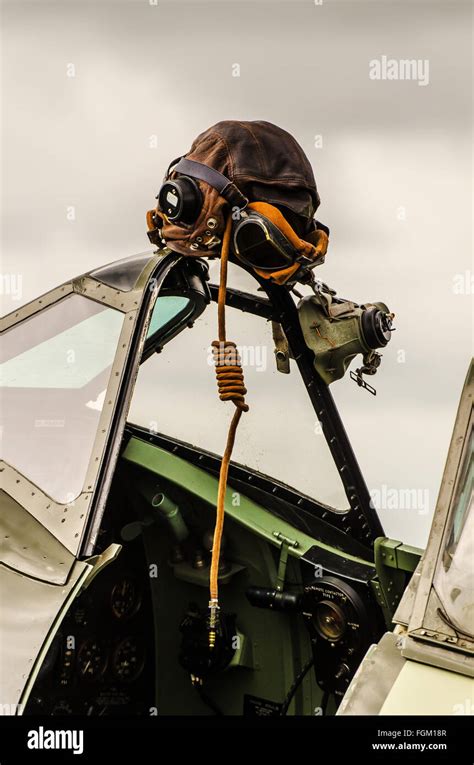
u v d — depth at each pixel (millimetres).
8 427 2611
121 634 3027
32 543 2334
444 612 1901
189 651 2988
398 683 1874
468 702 1812
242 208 2596
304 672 2943
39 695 2740
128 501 3078
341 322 2932
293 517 3115
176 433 3166
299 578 3008
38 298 2875
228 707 3109
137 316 2572
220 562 3045
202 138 2695
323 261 2729
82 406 2523
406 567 2740
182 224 2641
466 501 1984
